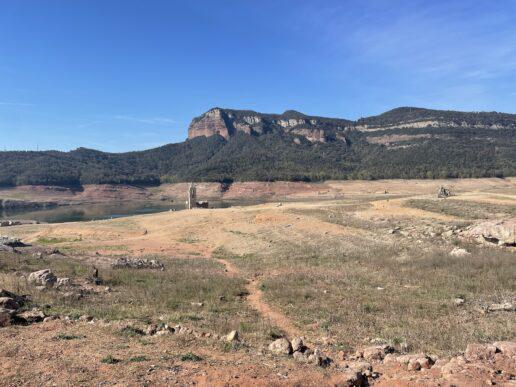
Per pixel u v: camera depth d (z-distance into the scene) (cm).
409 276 2441
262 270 3022
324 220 4925
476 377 878
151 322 1433
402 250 3309
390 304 1828
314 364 985
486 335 1338
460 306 1770
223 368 901
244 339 1260
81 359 937
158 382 816
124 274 2498
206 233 5181
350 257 3288
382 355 1128
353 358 1124
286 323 1581
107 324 1315
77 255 3378
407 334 1391
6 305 1395
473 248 3098
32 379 819
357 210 5372
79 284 2081
